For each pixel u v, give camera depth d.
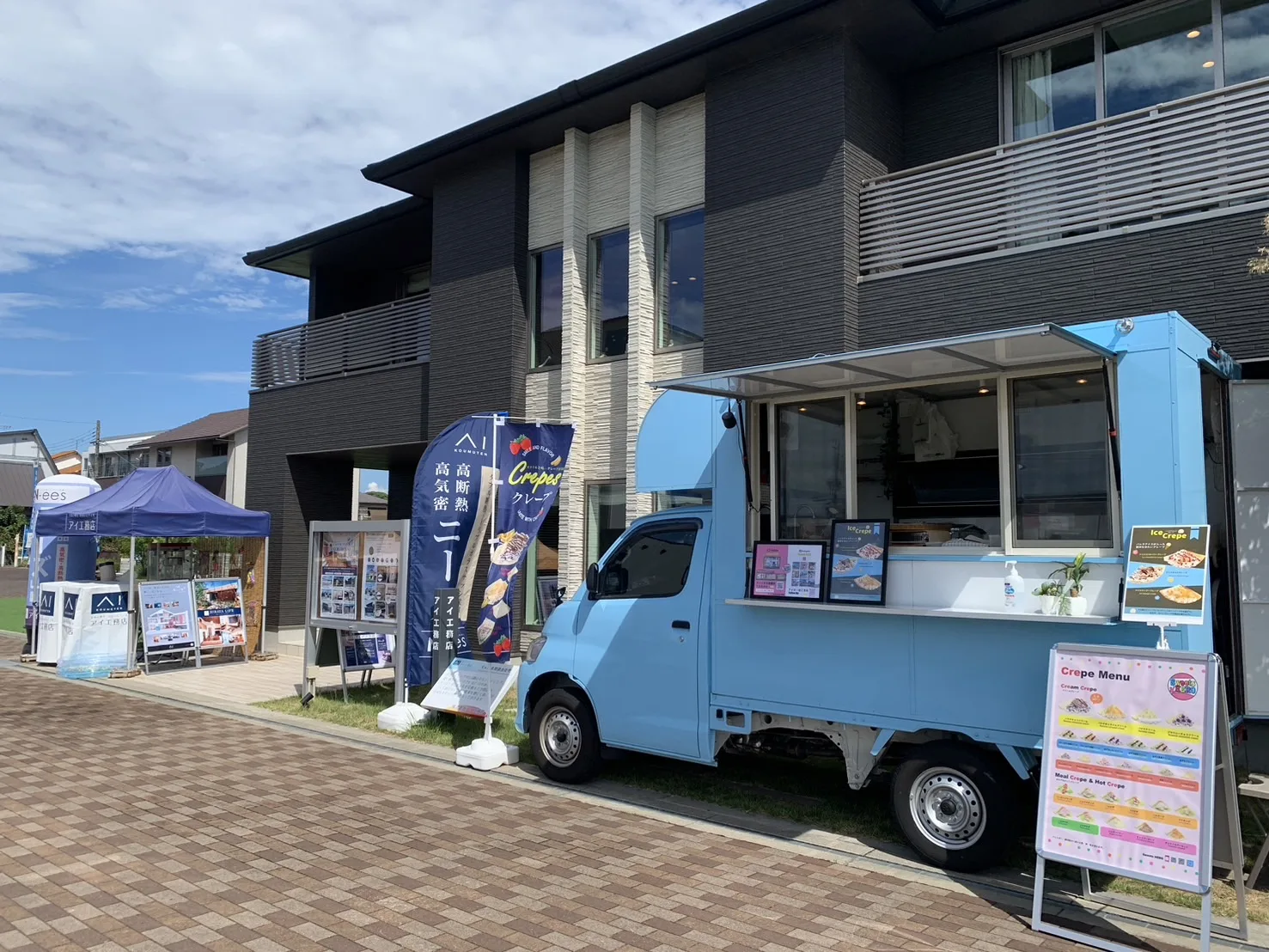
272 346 16.67
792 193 9.73
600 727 6.66
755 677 5.87
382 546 9.37
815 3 9.11
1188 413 4.90
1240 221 7.33
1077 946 4.12
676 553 6.55
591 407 11.92
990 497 5.39
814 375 5.61
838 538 5.62
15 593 30.20
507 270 12.59
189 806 6.14
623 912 4.43
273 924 4.24
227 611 13.15
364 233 15.44
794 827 5.83
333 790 6.61
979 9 9.26
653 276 11.41
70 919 4.27
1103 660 4.44
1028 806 5.50
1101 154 8.24
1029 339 4.62
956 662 5.07
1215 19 8.72
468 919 4.31
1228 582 5.85
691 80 10.80
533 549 12.65
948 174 9.08
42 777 6.87
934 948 4.07
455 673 8.07
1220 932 4.23
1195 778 4.08
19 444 53.97
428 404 13.58
